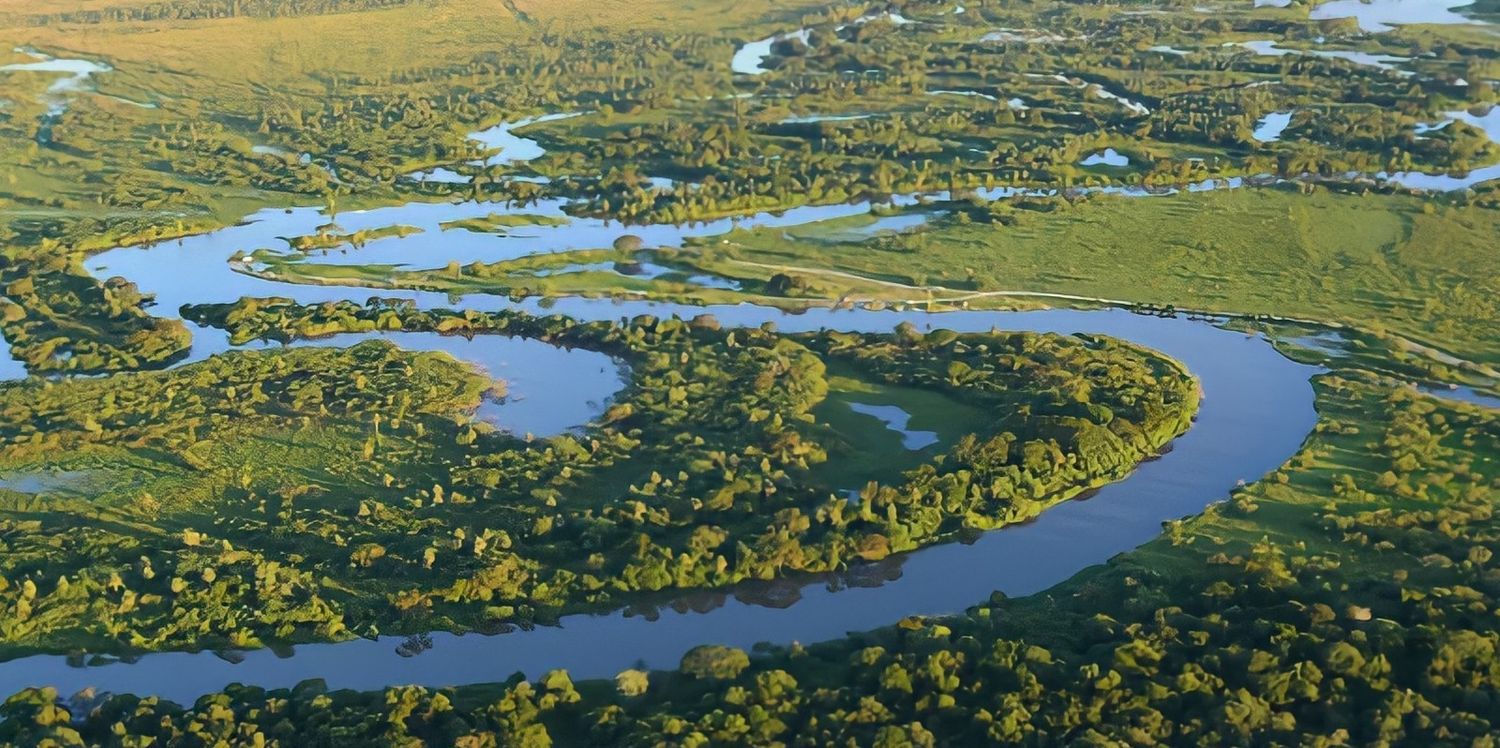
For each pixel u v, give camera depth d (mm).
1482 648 143750
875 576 173125
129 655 160375
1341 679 143125
